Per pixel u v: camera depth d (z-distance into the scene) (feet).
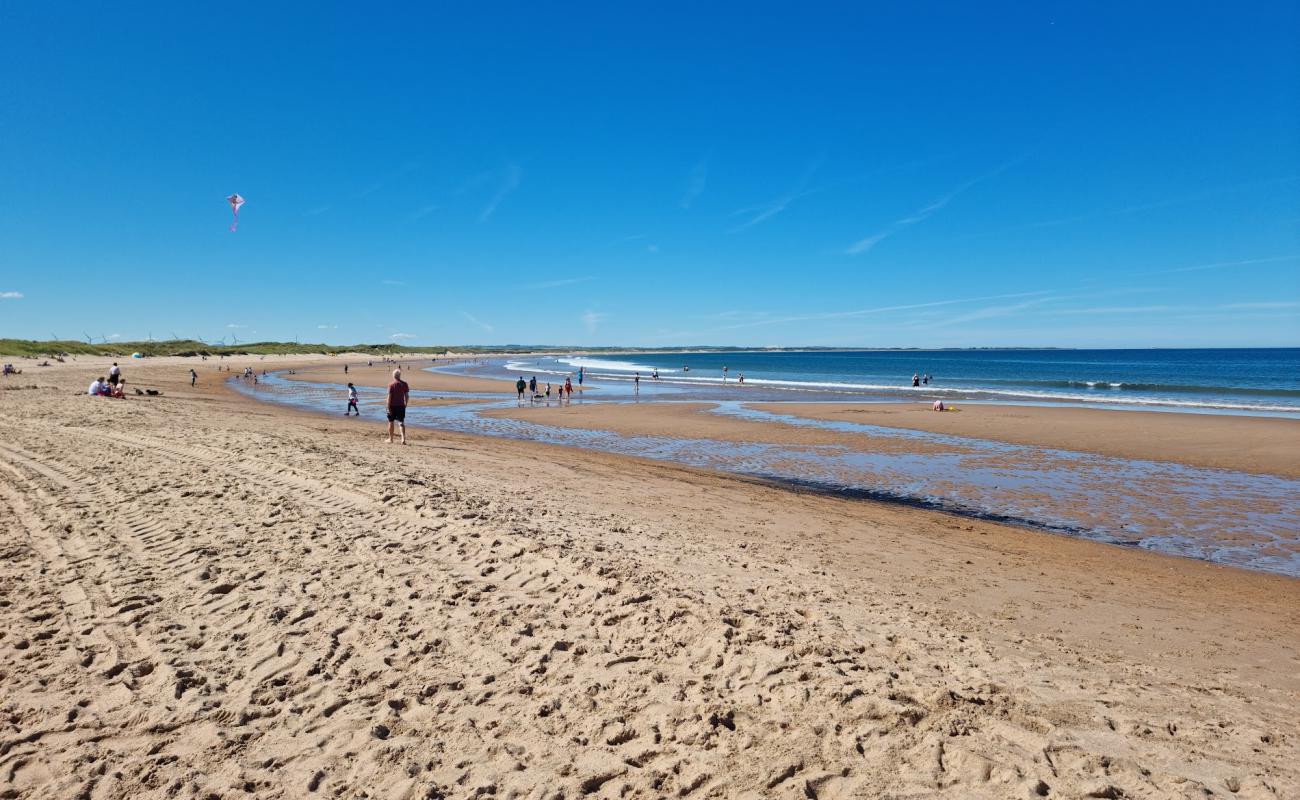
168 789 11.34
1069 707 13.32
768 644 15.57
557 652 15.65
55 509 28.40
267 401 113.29
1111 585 24.27
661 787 11.14
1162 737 12.22
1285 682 15.57
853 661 14.88
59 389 103.45
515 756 12.02
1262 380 203.92
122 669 15.29
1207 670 16.14
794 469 51.42
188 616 18.01
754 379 213.87
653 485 39.73
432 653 15.78
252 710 13.65
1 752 12.38
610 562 21.18
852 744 11.87
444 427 77.10
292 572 20.80
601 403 114.11
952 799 10.43
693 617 16.99
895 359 551.18
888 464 53.62
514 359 538.47
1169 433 70.69
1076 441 65.77
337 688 14.39
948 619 18.78
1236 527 35.27
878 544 28.14
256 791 11.28
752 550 25.27
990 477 48.49
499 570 20.67
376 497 29.14
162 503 28.91
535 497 32.27
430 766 11.82
